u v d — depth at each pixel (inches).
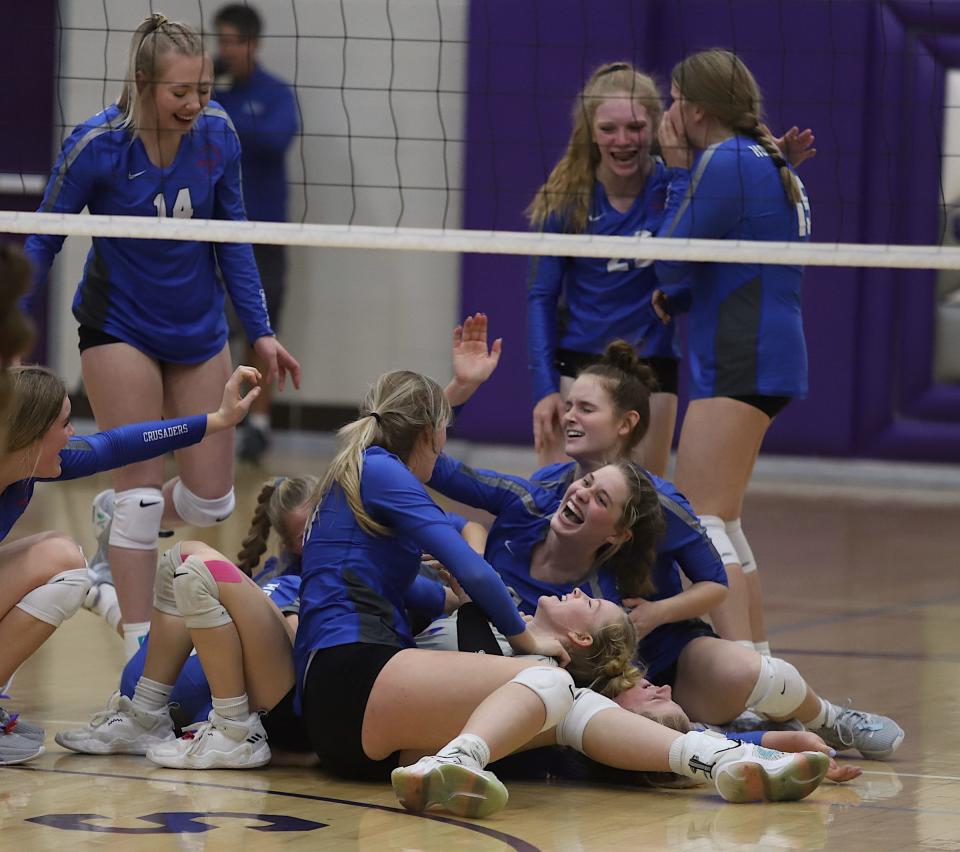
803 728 349.4
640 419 370.0
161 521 445.1
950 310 990.4
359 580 314.8
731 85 429.1
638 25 981.2
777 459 1021.2
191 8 1014.4
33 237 419.5
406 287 1056.2
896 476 995.9
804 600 580.4
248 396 357.7
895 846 269.7
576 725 307.0
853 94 960.9
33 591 323.9
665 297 450.9
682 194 448.1
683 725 319.9
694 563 354.9
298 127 976.9
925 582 631.8
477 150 1013.8
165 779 312.3
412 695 298.4
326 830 273.6
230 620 320.5
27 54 1025.5
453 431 1035.3
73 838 265.0
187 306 420.2
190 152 417.7
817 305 997.8
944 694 414.9
